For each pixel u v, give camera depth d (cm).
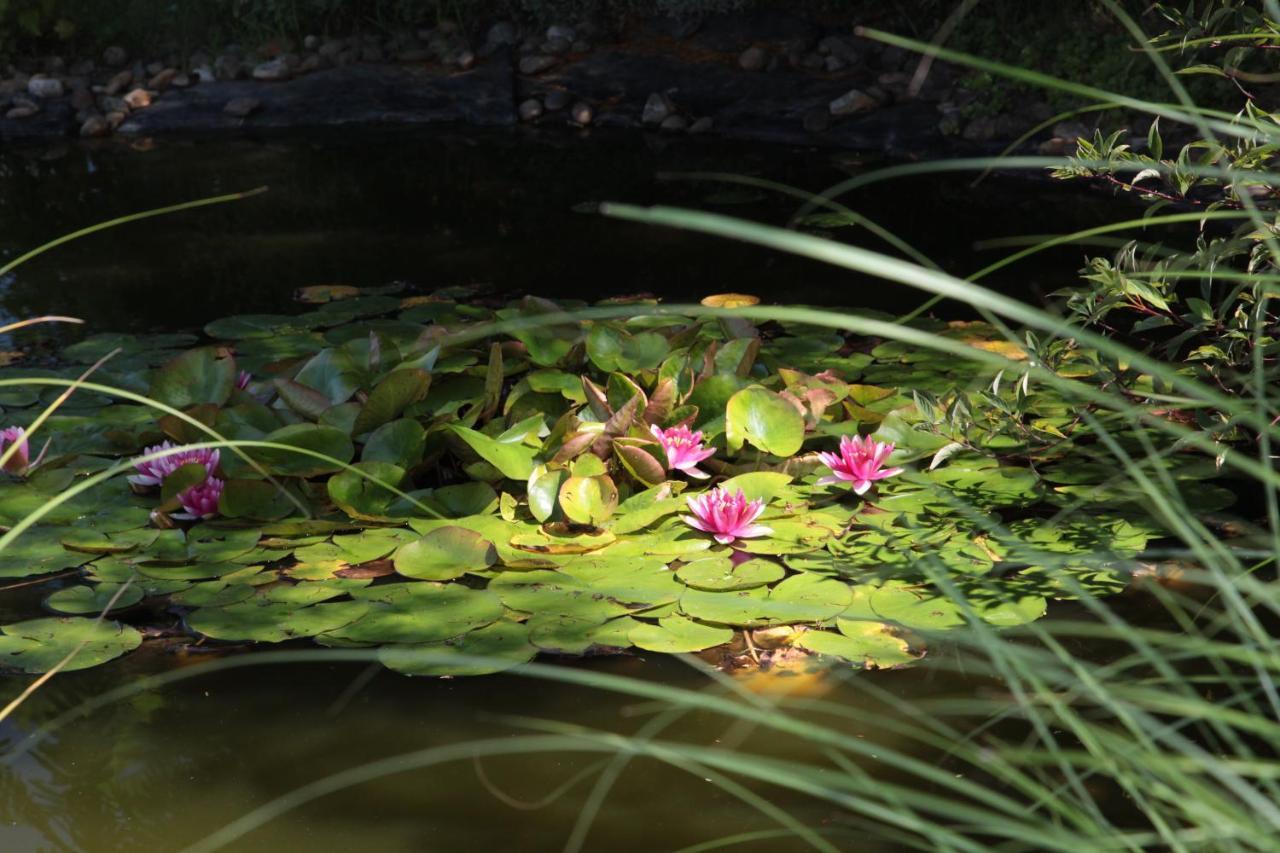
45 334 419
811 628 242
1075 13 677
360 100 780
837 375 363
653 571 263
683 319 400
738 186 615
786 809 194
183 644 244
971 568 261
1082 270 287
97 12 841
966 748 205
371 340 341
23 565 269
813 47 767
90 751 213
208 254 521
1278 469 296
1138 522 279
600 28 826
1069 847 124
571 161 672
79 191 627
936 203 575
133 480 304
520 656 233
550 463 294
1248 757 132
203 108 774
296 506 296
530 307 353
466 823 193
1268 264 262
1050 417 329
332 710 224
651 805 197
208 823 194
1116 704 135
